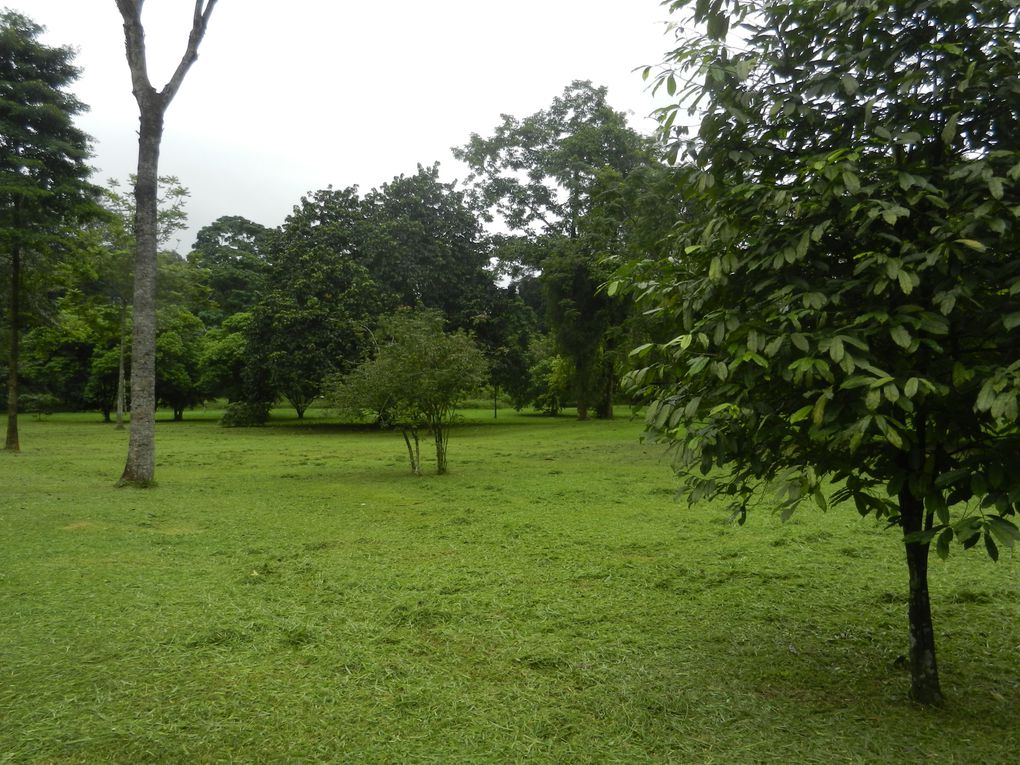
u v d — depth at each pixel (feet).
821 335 8.64
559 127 104.94
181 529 26.03
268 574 19.27
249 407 106.83
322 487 38.55
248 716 10.71
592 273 82.74
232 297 159.84
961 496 9.05
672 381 11.37
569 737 10.09
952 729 10.18
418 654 13.35
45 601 16.58
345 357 92.94
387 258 100.83
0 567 19.85
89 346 122.42
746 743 9.84
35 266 62.13
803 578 18.84
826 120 10.18
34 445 67.87
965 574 18.99
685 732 10.20
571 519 28.07
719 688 11.71
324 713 10.82
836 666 12.66
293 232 101.91
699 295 10.56
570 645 13.80
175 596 17.08
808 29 9.93
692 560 20.90
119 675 12.24
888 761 9.31
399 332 45.75
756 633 14.51
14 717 10.60
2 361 109.29
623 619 15.46
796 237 9.26
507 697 11.39
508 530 25.68
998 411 7.27
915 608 10.99
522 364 108.99
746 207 9.96
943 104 9.20
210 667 12.63
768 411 9.34
